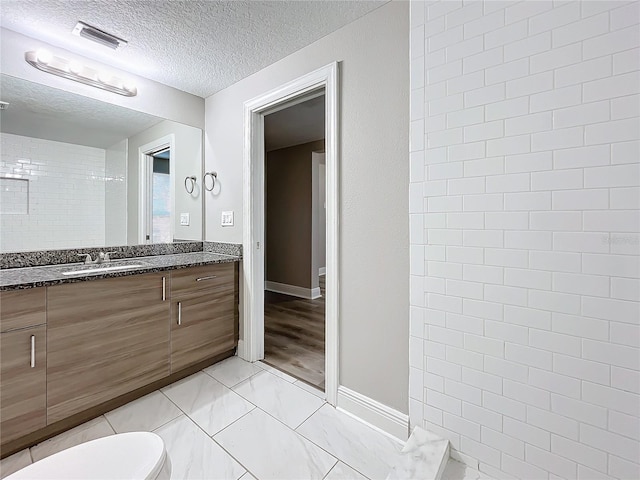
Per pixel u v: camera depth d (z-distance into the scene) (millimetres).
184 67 2168
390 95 1532
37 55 1815
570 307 1075
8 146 1797
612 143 993
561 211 1084
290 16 1619
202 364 2244
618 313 996
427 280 1400
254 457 1400
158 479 729
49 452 1402
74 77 1979
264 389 1972
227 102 2482
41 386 1431
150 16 1611
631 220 972
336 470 1334
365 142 1630
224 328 2328
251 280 2357
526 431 1170
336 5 1538
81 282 1555
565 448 1096
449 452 1350
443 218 1346
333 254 1760
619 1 974
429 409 1412
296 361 2389
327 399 1819
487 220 1235
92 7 1529
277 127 3756
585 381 1055
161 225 2475
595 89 1016
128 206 2289
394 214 1533
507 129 1181
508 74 1172
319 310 3883
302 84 1912
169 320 1965
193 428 1591
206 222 2729
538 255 1131
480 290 1260
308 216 4594
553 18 1080
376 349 1608
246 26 1699
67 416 1518
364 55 1626
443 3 1323
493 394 1240
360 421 1656
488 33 1212
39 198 1909
